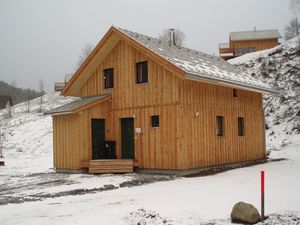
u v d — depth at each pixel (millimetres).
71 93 21828
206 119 18422
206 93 18562
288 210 9031
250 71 44781
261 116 23953
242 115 21703
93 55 19828
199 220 8445
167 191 12547
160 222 8219
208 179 15430
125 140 19156
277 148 29094
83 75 20875
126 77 19125
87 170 18609
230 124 20422
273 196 11008
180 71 15984
